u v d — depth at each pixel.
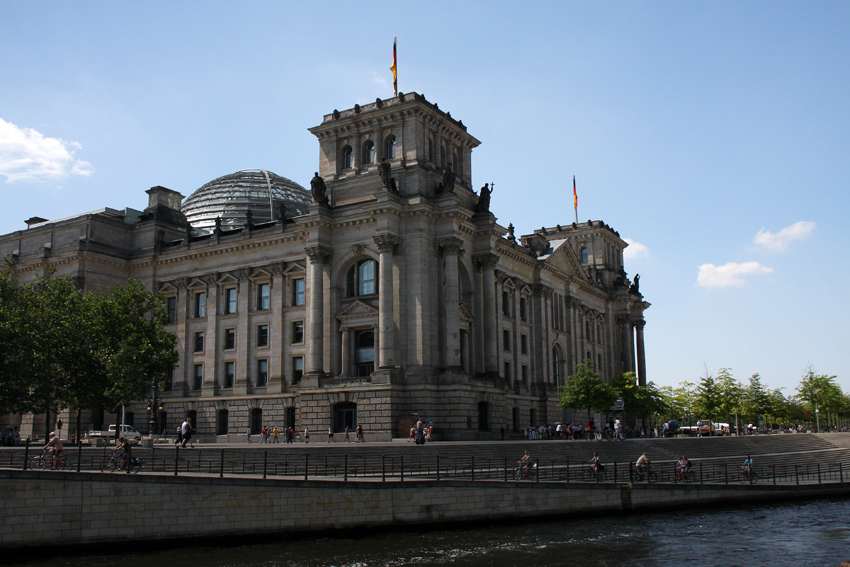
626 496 61.31
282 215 111.81
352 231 102.31
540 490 57.62
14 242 127.88
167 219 126.62
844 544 49.91
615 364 164.25
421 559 44.56
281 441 105.38
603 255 169.25
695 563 44.47
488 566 43.06
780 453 100.38
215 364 114.00
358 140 106.62
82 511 47.47
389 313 95.75
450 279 98.56
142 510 48.31
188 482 49.09
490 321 106.00
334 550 46.84
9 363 84.19
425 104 103.06
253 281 113.44
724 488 66.44
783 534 53.34
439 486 54.06
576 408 120.50
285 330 108.88
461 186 108.31
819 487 72.06
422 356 95.25
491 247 107.06
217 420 112.19
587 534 52.56
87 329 91.00
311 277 101.56
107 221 122.19
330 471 63.19
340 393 96.19
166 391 118.00
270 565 42.91
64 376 90.06
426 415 93.62
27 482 46.72
